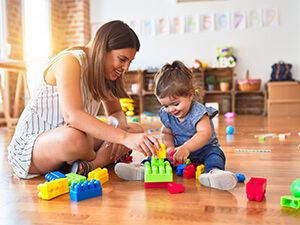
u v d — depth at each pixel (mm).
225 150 1691
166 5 5246
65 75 1049
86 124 1002
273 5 5039
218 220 708
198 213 754
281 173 1152
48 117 1176
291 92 4766
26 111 1202
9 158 1198
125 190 965
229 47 4992
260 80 4883
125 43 1072
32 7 4676
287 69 4852
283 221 697
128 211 778
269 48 5074
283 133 2441
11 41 4098
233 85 4992
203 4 5168
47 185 885
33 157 1118
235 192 920
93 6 5387
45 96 1157
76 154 1071
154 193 928
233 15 5109
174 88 1141
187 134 1297
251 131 2627
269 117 4438
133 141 986
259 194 829
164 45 5277
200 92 1350
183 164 1200
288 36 5031
